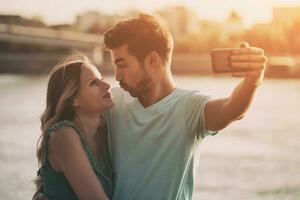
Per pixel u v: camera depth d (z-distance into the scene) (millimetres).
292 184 13273
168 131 3117
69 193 3104
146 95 3180
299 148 20125
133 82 3111
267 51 92938
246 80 2811
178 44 107938
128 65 3096
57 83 3191
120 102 3299
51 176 3111
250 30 96125
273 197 11805
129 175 3172
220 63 2807
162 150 3121
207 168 15406
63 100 3150
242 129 25703
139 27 3078
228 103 2906
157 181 3121
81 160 3047
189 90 3143
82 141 3119
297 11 93250
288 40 91375
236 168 15477
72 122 3172
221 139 21938
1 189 11930
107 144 3305
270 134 24234
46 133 3100
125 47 3080
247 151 19031
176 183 3113
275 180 13695
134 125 3199
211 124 3020
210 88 58688
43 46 105938
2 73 94438
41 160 3139
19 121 29422
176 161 3105
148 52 3090
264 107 38969
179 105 3111
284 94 52656
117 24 3111
